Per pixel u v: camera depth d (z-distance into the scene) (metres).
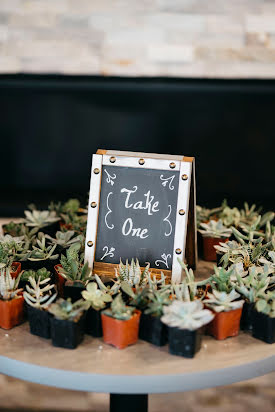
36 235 1.75
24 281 1.39
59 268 1.39
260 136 2.79
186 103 2.78
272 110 2.76
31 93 2.80
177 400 2.53
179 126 2.80
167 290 1.25
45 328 1.25
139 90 2.77
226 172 2.84
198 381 1.10
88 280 1.37
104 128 2.83
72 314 1.18
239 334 1.29
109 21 2.84
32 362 1.13
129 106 2.80
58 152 2.87
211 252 1.71
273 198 2.84
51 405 2.54
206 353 1.18
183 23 2.82
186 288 1.26
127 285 1.27
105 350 1.20
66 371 1.10
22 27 2.85
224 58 2.84
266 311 1.22
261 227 1.83
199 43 2.83
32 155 2.88
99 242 1.50
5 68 2.89
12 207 2.80
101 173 1.51
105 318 1.21
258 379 2.59
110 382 1.09
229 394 2.56
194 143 2.82
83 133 2.84
